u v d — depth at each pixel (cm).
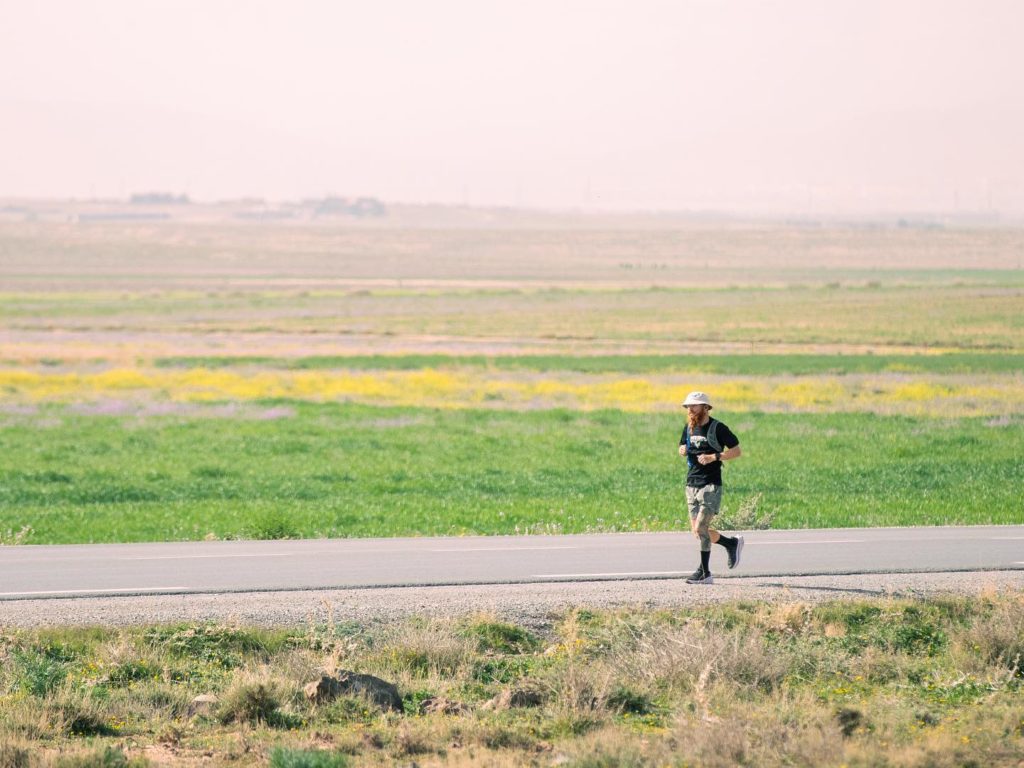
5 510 7700
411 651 3944
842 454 10969
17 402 17138
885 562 5272
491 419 14725
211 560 5369
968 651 4097
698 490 4709
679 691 3681
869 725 3297
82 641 3922
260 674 3606
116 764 2852
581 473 9869
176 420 14712
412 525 6869
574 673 3647
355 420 14688
